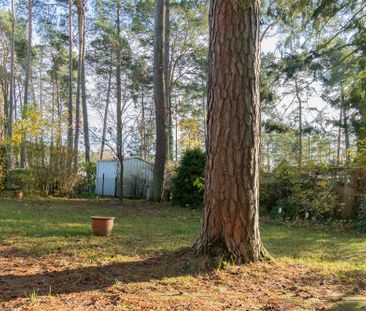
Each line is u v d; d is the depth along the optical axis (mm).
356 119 12500
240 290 3307
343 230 8312
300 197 9758
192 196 12273
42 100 32875
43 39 27109
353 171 9398
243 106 4090
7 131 16547
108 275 3693
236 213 4102
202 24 21703
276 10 11383
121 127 16266
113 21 24125
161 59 13906
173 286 3348
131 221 8539
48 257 4551
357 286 3592
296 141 11016
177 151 22938
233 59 4074
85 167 18156
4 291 3111
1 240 5613
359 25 11516
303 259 4965
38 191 14703
